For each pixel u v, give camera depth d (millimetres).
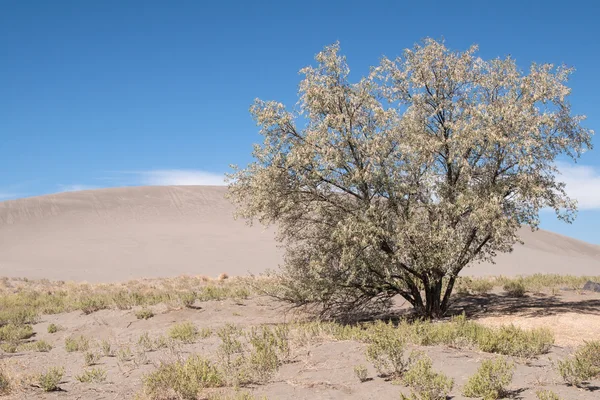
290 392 7578
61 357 12719
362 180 14406
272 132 14945
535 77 15055
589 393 6867
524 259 60844
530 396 6793
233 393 7672
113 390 8430
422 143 14906
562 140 14742
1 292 30391
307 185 14969
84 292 29203
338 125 14195
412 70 16016
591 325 13328
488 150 14766
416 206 15133
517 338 9773
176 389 7543
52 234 73125
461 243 14633
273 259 57531
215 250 62344
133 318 18734
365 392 7344
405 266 15344
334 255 15305
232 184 15508
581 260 67875
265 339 10930
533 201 14562
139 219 86125
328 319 16344
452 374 7988
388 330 10297
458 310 17094
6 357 12742
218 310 19641
